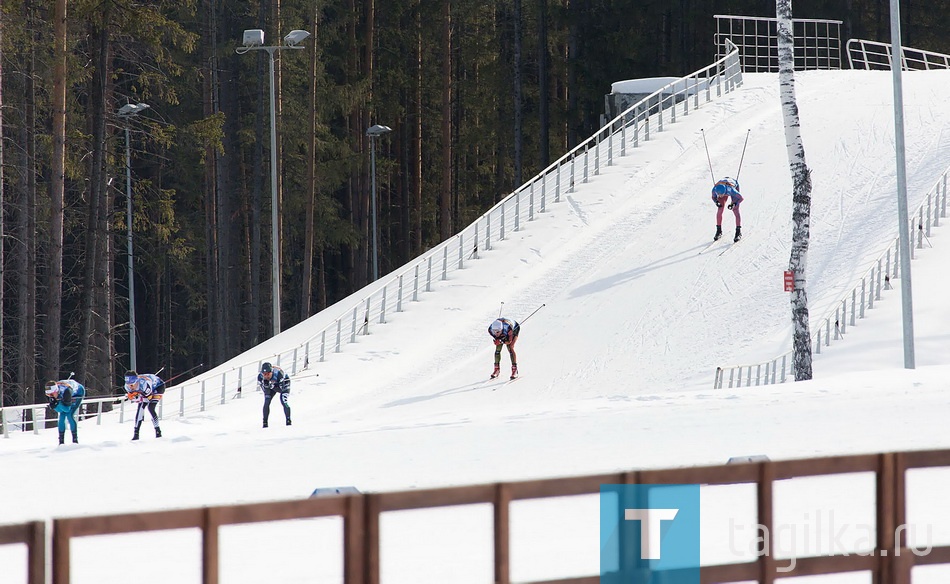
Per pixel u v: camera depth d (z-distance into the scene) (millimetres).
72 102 162375
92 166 136500
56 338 120250
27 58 145125
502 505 21578
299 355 113438
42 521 19047
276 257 125438
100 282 148375
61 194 120188
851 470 23359
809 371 82438
